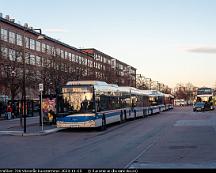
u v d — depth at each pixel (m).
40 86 30.53
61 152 17.08
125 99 39.81
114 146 19.08
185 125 33.41
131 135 25.05
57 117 28.33
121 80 113.62
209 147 17.83
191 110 78.19
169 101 84.44
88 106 27.92
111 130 29.81
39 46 88.12
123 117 38.22
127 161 14.02
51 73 61.84
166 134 25.12
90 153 16.52
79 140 22.59
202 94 72.81
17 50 59.50
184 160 13.99
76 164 13.49
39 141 22.41
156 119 44.91
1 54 55.47
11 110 50.25
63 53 100.69
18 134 26.66
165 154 15.70
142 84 132.50
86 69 83.94
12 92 54.41
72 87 28.23
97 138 23.62
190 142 20.03
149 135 24.72
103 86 30.73
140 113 47.47
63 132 28.61
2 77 54.28
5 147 19.59
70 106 28.08
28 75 57.56
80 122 27.80
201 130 27.78
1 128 32.25
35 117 54.69
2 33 72.94
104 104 30.67
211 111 70.31
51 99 35.28
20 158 15.38
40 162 14.14
